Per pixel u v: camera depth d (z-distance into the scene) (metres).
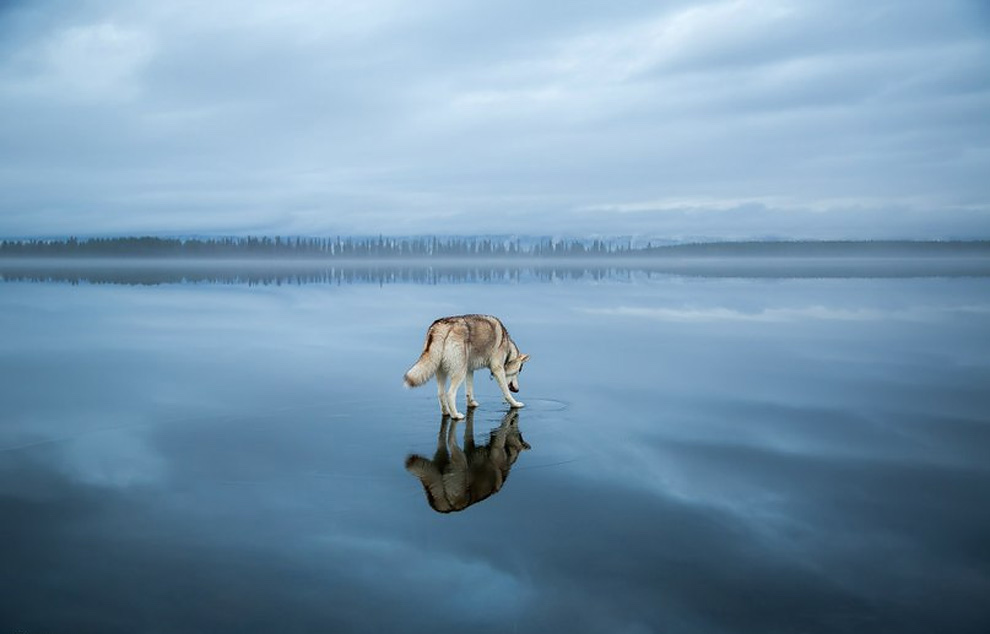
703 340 22.41
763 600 5.24
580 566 5.81
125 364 17.48
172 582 5.50
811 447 9.60
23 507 7.20
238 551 6.10
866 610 5.09
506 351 12.33
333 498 7.45
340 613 5.02
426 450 9.31
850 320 28.83
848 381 15.00
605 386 14.36
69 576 5.60
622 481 8.05
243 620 4.91
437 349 10.90
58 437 10.07
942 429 10.63
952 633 4.77
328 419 11.16
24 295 47.72
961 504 7.31
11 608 5.05
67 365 17.41
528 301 41.28
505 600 5.23
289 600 5.20
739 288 55.22
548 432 10.35
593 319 29.72
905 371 16.34
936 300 39.94
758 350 20.03
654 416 11.48
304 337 23.58
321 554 6.04
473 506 7.21
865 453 9.31
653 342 21.88
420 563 5.86
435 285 65.25
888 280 67.00
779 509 7.16
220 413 11.66
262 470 8.41
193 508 7.16
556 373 16.06
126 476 8.23
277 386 14.25
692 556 6.01
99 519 6.85
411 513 7.02
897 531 6.57
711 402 12.72
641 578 5.59
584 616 5.00
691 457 9.06
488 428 10.58
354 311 34.47
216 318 30.86
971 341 21.94
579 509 7.14
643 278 81.56
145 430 10.47
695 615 5.01
